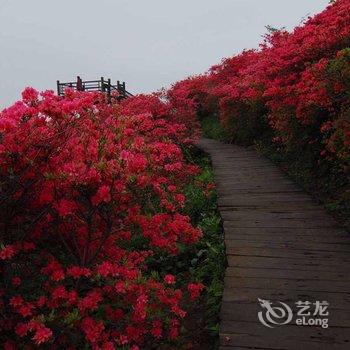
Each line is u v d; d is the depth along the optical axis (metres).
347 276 3.78
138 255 3.69
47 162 2.98
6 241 3.04
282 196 6.54
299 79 7.21
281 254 4.31
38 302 2.85
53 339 2.80
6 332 3.07
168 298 3.23
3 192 2.88
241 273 3.90
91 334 2.81
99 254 3.33
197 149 12.10
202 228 5.84
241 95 11.15
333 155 6.59
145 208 4.40
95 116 3.37
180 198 4.25
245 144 12.55
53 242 3.41
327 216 5.49
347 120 5.04
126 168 2.87
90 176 2.79
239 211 5.82
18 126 2.88
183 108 11.52
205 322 3.79
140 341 3.31
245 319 3.12
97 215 3.27
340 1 7.94
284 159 9.42
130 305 3.35
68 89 3.23
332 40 6.57
